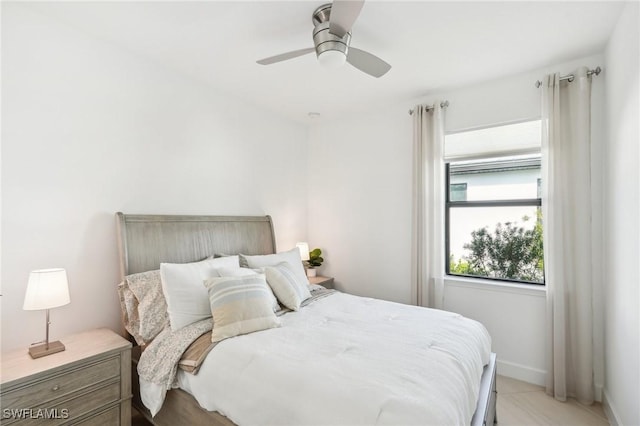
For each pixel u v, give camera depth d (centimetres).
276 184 367
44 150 192
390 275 344
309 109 354
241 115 324
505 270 295
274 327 194
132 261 221
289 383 134
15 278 180
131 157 235
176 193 264
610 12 187
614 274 208
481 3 178
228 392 145
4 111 178
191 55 238
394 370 139
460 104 300
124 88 230
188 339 178
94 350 173
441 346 168
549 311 249
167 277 201
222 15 190
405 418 110
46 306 164
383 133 351
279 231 370
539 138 264
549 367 247
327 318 214
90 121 212
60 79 199
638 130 165
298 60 247
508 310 276
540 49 229
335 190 389
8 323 178
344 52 184
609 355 219
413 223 316
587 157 236
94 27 204
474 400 148
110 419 172
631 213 176
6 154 178
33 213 188
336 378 132
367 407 115
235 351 161
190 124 276
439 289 302
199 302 201
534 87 264
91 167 213
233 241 299
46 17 193
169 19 195
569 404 233
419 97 321
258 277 215
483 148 290
